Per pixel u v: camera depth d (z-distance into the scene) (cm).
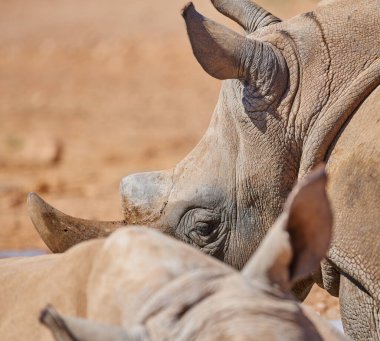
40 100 4981
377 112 1065
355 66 1114
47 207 1102
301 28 1142
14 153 3725
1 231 2456
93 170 3394
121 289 678
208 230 1162
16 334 743
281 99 1130
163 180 1184
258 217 1152
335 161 1079
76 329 605
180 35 6069
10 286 782
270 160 1134
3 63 6038
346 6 1148
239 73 1133
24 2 7400
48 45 6256
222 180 1157
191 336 611
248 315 614
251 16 1201
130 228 731
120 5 6944
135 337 616
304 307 758
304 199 639
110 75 5534
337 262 1040
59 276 751
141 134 4047
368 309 1036
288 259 647
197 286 646
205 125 4225
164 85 5175
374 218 1014
